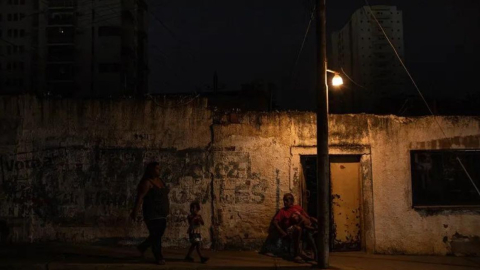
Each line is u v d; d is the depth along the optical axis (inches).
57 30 2124.8
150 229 317.4
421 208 386.0
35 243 381.7
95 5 2103.8
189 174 388.5
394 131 390.6
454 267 339.6
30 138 389.7
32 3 2229.3
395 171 388.5
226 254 368.5
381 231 384.2
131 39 2085.4
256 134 390.6
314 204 399.5
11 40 2241.6
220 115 391.5
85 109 391.9
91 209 386.6
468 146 389.4
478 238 383.9
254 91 757.9
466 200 392.8
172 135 390.3
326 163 325.4
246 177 388.2
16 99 390.9
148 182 319.0
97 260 327.9
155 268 311.4
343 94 1065.5
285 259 354.9
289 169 389.1
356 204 394.3
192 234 333.7
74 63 2092.8
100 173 388.2
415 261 358.0
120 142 390.0
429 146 390.0
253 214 386.0
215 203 386.3
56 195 386.9
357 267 332.8
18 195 386.6
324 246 323.6
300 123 391.5
